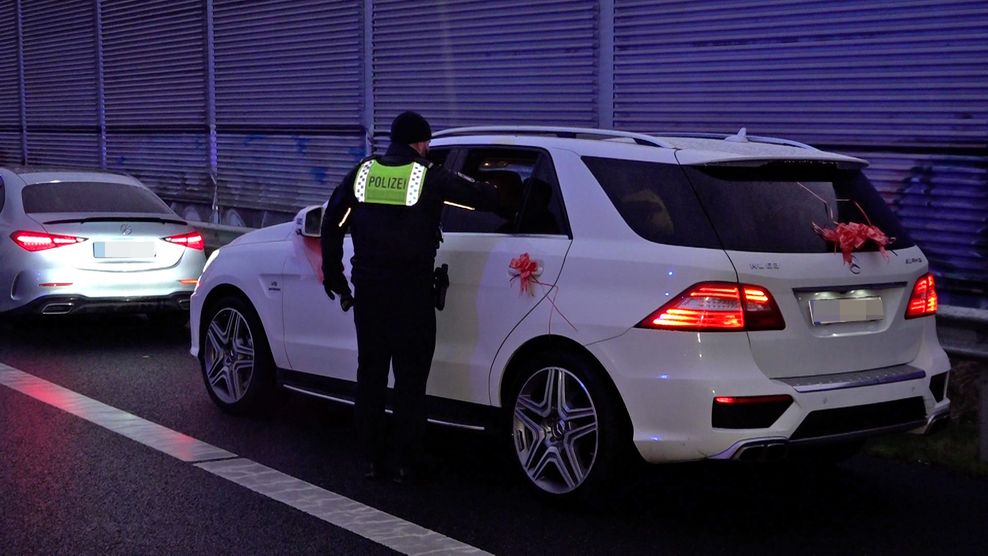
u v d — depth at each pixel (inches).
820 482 222.2
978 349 230.1
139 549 179.2
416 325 210.1
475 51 396.2
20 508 198.7
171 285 365.4
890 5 284.0
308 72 470.0
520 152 215.5
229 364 273.3
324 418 270.8
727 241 183.9
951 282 277.6
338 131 457.7
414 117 214.1
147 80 577.3
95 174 393.4
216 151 532.4
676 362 180.4
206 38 530.0
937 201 279.1
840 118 297.3
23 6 684.7
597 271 192.4
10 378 311.7
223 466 227.3
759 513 202.1
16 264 351.3
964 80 271.9
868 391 187.2
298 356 250.7
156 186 579.5
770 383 179.9
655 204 191.8
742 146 207.2
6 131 716.0
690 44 330.6
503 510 201.6
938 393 201.5
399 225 207.6
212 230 450.3
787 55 307.1
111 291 355.3
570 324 193.5
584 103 362.6
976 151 271.1
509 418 208.1
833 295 188.9
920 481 223.5
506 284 205.6
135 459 231.1
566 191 203.5
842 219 195.9
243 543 182.4
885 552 183.2
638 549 182.1
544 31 371.9
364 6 438.3
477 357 211.0
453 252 216.2
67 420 263.7
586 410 194.7
